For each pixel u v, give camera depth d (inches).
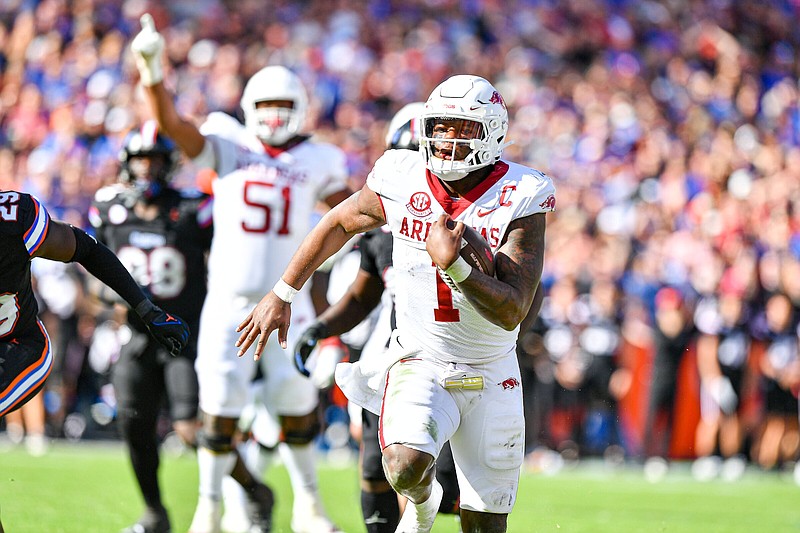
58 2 2593.5
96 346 1742.1
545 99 2522.1
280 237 940.0
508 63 2696.9
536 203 596.7
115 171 2150.6
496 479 625.9
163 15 2664.9
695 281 1728.6
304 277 641.0
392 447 597.0
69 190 2134.6
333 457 1760.6
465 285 553.3
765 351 1716.3
